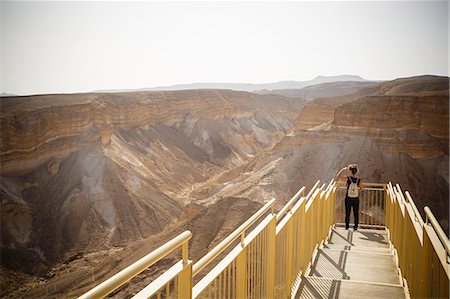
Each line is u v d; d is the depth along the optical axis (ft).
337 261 21.59
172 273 6.03
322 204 25.94
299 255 17.56
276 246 12.96
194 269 6.73
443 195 97.96
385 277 19.51
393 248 24.44
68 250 101.76
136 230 113.91
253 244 10.04
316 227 23.39
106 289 4.33
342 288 16.75
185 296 6.50
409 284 15.08
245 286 9.34
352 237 29.89
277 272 13.19
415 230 12.94
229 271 8.34
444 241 7.68
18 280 90.74
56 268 95.71
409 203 16.97
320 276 19.31
